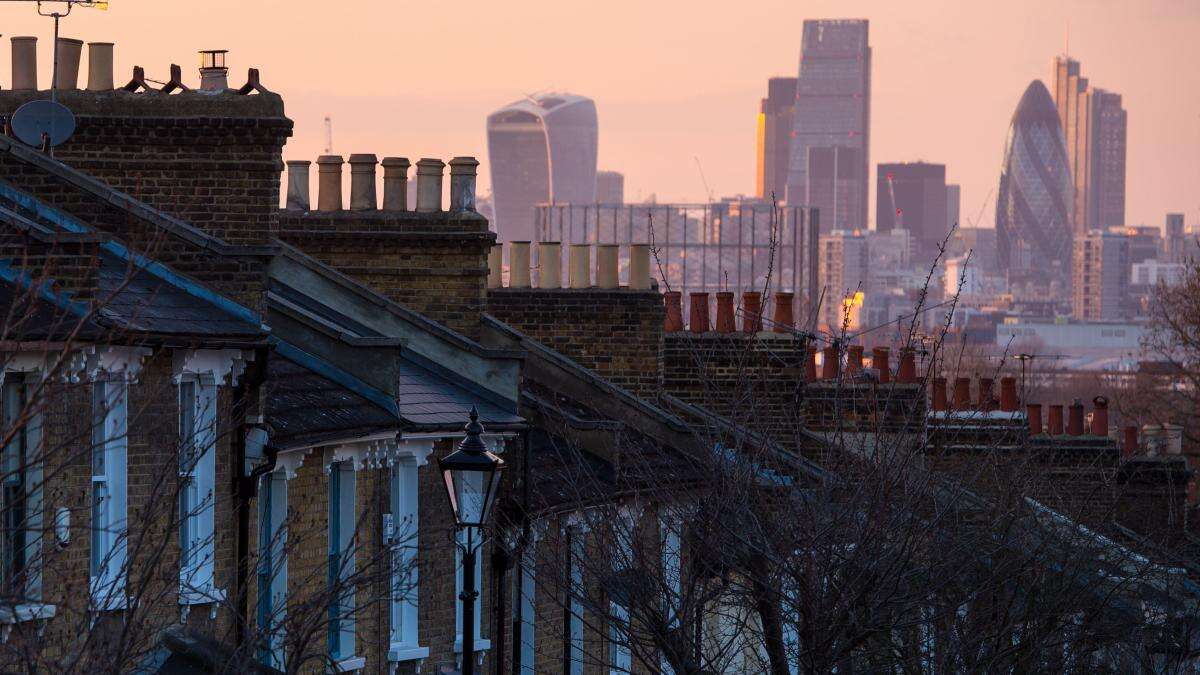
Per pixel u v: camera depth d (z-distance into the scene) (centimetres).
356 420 7288
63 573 5922
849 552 7531
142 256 6209
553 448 9038
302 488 7031
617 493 8062
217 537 6550
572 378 9725
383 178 9531
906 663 8131
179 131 7569
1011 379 14125
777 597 7506
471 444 6819
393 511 7731
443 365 8519
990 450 9094
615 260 10762
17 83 7819
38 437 5816
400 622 7725
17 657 5512
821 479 7988
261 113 7588
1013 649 8319
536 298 10569
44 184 6962
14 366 5734
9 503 5791
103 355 6028
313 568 7044
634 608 7725
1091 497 10106
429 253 9506
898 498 7762
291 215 9481
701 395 11169
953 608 7856
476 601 8131
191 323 6488
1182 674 10112
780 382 10900
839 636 7356
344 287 8512
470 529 6800
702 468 8400
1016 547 8562
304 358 7612
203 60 7794
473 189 9550
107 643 5428
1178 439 16700
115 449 6147
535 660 8631
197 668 6212
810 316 9344
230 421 6291
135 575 6172
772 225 8781
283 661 6712
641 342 10569
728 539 7619
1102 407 14562
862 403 11169
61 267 6116
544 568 8294
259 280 6888
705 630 8388
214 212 7594
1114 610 9825
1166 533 10488
